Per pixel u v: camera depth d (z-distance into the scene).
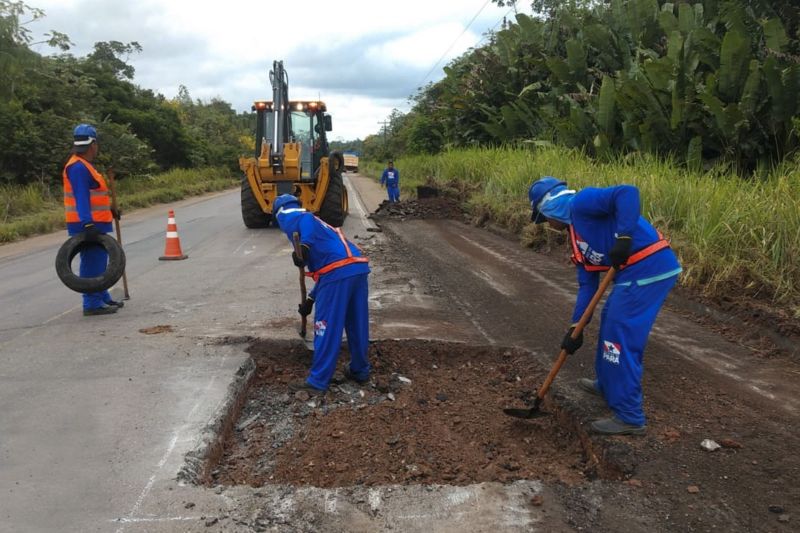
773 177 8.09
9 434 3.47
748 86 10.23
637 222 3.32
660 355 4.70
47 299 7.00
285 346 4.97
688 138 11.68
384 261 8.77
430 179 18.56
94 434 3.46
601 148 12.70
